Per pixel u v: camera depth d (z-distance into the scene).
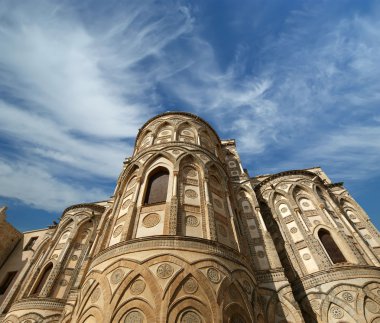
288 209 23.69
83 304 12.27
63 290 22.14
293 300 16.34
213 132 25.19
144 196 16.31
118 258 12.63
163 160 18.58
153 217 14.51
